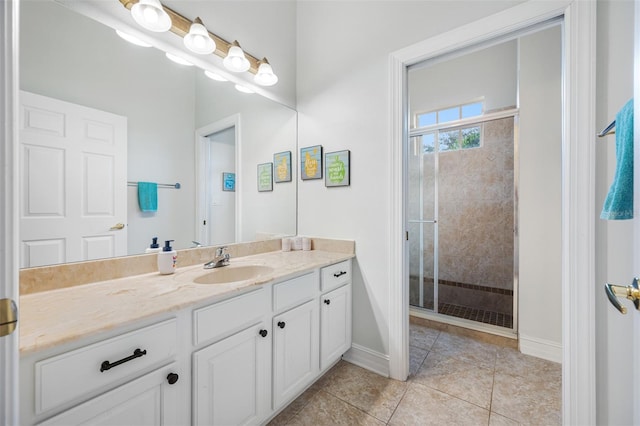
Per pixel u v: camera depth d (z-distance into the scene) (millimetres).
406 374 1693
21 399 614
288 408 1439
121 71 1264
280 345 1311
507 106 2584
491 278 2682
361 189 1850
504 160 2561
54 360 653
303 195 2172
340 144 1948
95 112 1177
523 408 1431
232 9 1721
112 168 1233
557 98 1834
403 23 1661
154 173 1388
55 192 1062
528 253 1954
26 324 728
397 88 1672
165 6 1379
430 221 2797
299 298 1432
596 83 1117
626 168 769
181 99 1502
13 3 462
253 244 1859
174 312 901
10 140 451
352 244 1878
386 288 1744
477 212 2713
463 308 2797
